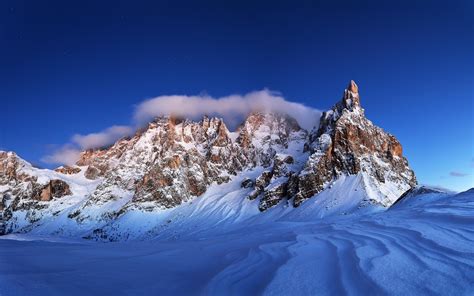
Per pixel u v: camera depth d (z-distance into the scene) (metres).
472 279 10.63
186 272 17.77
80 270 17.89
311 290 11.75
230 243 30.03
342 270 13.19
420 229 19.39
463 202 32.25
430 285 10.68
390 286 10.98
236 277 14.91
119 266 19.62
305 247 19.47
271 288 12.40
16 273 15.82
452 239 16.05
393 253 14.75
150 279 16.05
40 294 12.70
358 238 20.05
